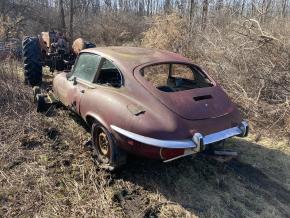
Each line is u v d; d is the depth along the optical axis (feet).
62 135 16.80
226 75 23.27
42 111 19.07
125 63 13.83
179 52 29.37
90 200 12.37
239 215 12.34
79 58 16.61
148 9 87.04
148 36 34.86
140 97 12.72
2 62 24.32
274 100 20.71
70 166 14.29
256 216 12.36
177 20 33.22
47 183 13.05
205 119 12.57
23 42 23.65
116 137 12.80
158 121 11.94
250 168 15.53
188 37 30.40
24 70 23.44
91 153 15.12
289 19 26.96
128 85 13.19
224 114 13.21
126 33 62.13
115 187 13.21
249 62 22.95
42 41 25.46
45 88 23.48
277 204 13.15
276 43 22.13
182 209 12.32
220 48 25.62
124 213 11.84
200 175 14.47
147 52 15.49
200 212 12.24
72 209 11.87
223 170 15.02
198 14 35.81
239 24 25.50
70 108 16.70
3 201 12.04
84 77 15.71
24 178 13.30
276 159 16.47
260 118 20.11
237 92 21.77
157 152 11.80
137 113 12.26
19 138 16.06
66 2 75.87
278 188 14.19
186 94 13.10
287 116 19.48
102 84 14.64
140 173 14.17
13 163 14.23
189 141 11.86
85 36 63.87
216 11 33.17
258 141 18.20
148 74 13.85
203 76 15.12
